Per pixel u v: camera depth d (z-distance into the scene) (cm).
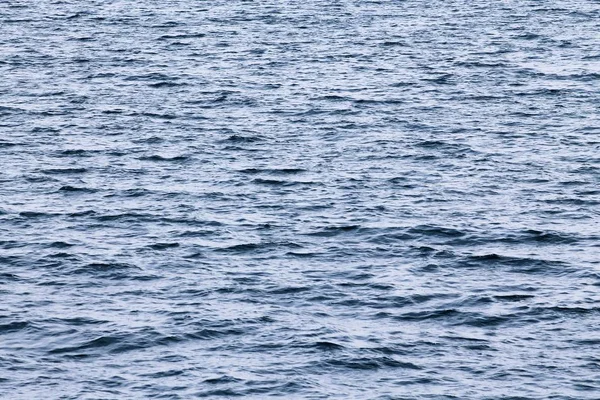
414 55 18212
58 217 9738
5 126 12850
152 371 7025
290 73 16525
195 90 15175
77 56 17988
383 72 16588
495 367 7100
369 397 6719
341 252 8988
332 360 7156
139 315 7800
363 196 10362
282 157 11694
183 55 18250
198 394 6738
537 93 14912
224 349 7312
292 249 9038
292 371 7019
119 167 11288
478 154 11794
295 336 7488
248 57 18050
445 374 7012
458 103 14300
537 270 8644
